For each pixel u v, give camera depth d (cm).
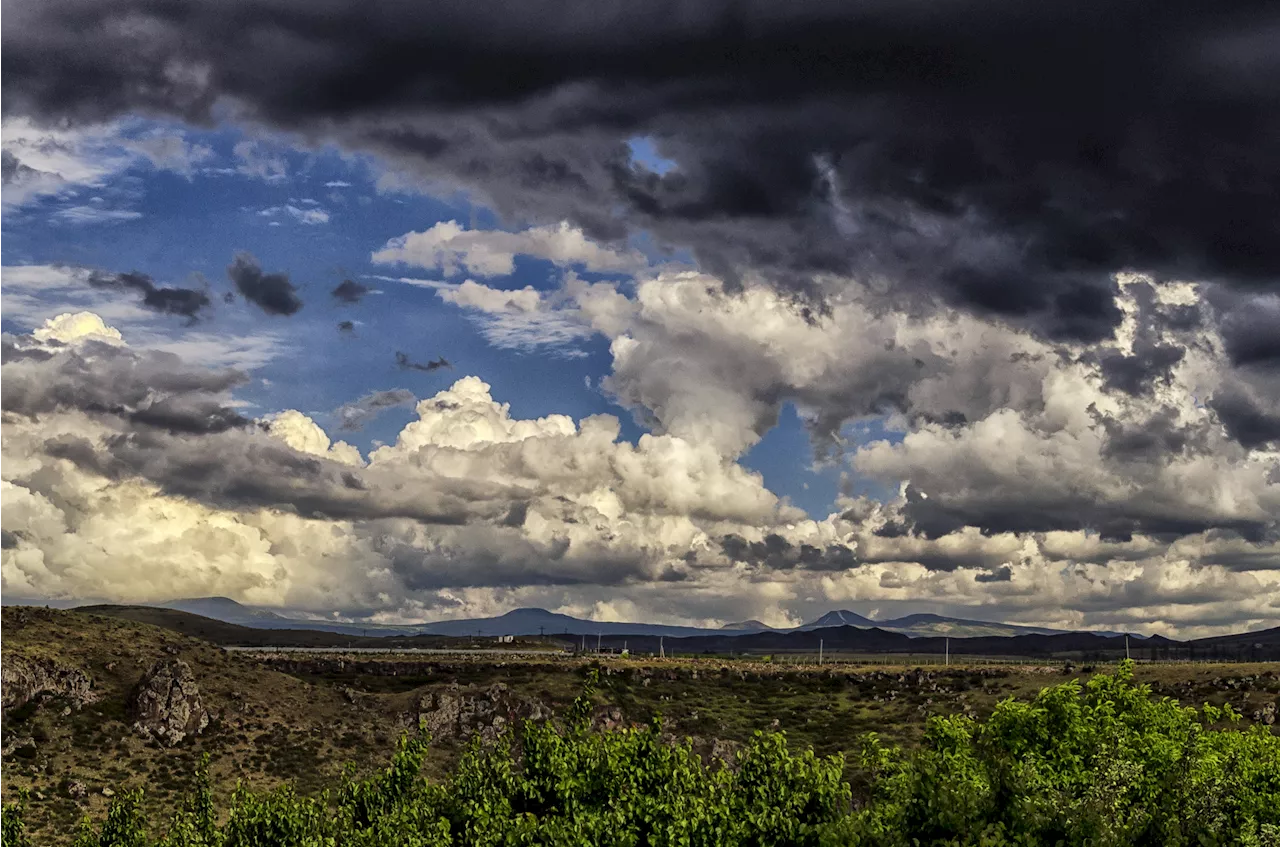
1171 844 3784
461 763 4688
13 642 12706
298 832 4688
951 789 3709
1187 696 14062
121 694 12519
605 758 4409
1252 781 4531
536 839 4041
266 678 14175
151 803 10425
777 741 4222
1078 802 3847
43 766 10725
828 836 3644
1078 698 5500
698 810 3944
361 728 13400
